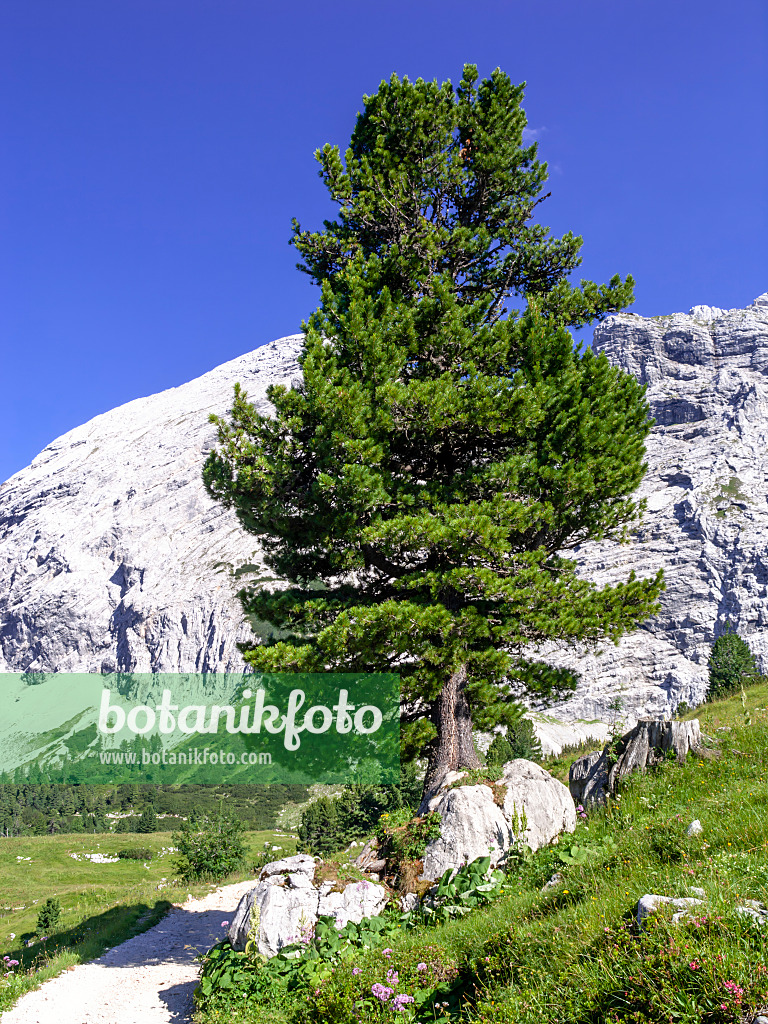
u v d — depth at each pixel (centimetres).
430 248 1952
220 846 3991
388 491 1733
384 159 2016
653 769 1334
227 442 1722
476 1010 695
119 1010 1427
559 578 1884
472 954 836
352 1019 840
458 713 1714
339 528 1658
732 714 1853
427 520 1590
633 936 618
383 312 1791
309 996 989
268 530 1859
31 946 2511
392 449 1864
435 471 1948
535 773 1439
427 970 854
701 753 1323
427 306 1811
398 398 1644
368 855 1480
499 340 1822
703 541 17538
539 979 654
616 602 1739
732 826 862
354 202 2012
